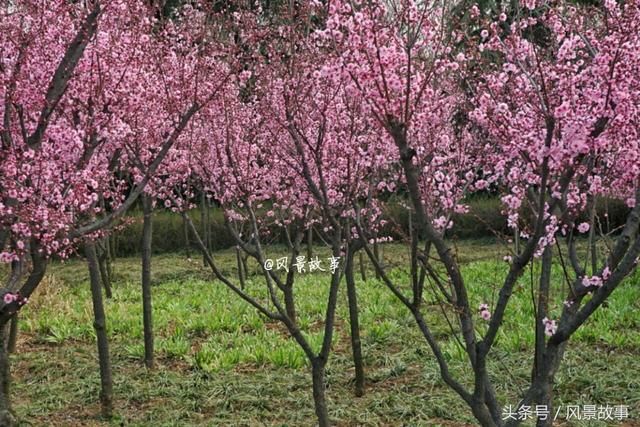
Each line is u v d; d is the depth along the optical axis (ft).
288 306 17.85
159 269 48.29
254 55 17.71
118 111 15.74
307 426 20.12
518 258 10.43
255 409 21.36
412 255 14.78
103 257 38.86
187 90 17.66
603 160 11.82
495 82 12.34
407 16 10.73
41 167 13.50
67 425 20.68
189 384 23.39
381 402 21.42
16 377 25.18
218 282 42.93
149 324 25.63
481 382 11.17
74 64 14.26
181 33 20.22
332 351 26.91
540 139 9.96
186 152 20.61
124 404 22.20
